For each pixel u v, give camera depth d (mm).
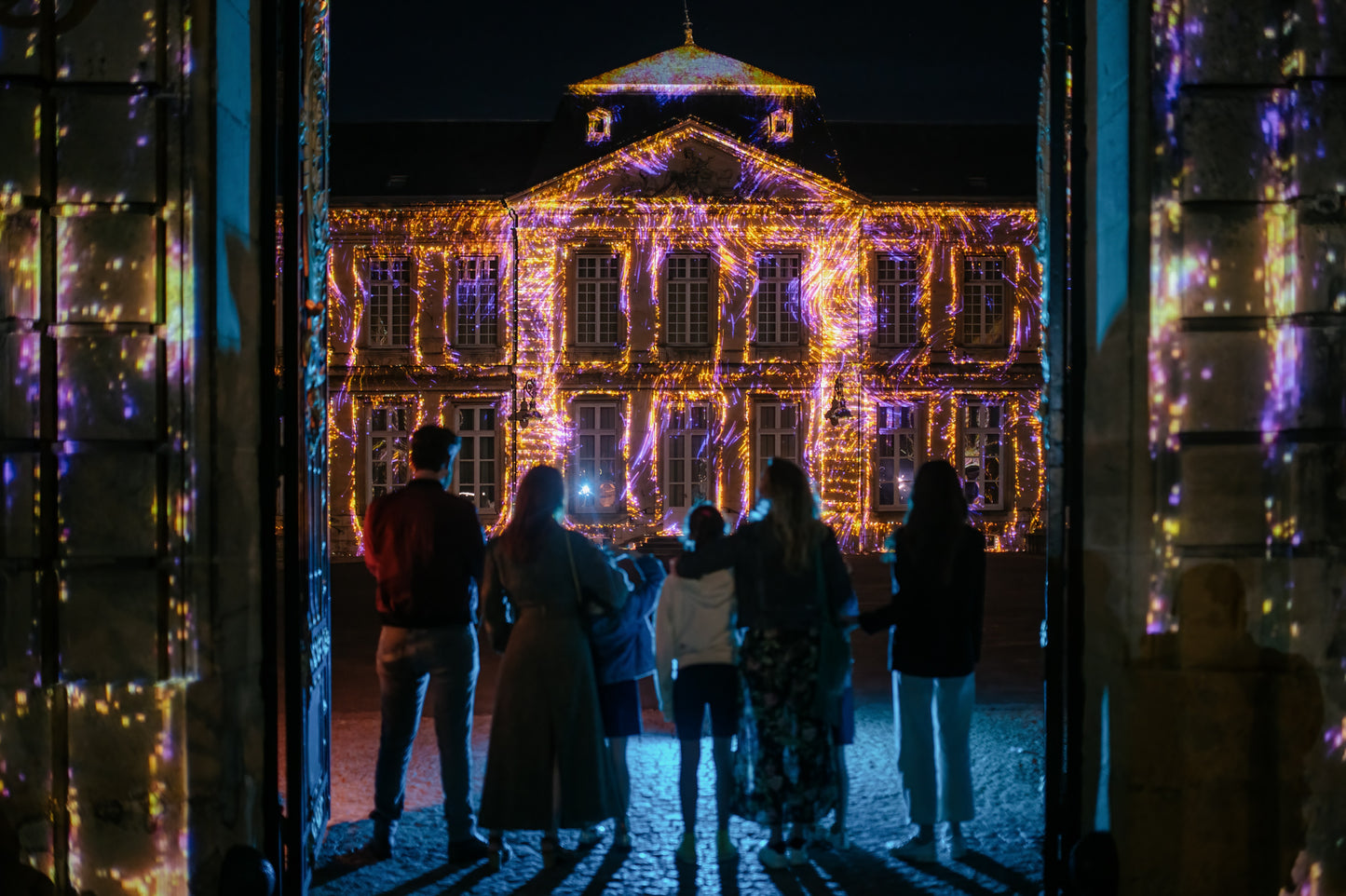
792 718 4426
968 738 4578
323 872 4434
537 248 28000
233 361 3410
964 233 28484
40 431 3234
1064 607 3576
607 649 4773
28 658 3236
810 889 4238
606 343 28266
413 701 4629
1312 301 3295
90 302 3252
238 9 3439
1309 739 3311
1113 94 3477
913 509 4656
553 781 4566
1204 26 3342
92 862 3268
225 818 3348
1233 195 3348
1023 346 28547
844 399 28125
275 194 3527
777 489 4516
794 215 28188
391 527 4594
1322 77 3277
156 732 3260
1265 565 3352
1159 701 3350
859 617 4594
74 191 3242
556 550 4492
